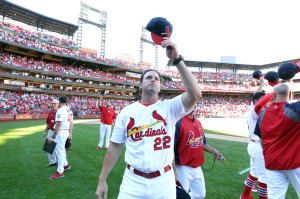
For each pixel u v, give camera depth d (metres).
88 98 35.78
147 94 1.95
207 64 52.41
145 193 1.76
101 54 44.19
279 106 2.56
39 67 30.39
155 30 1.63
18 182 4.49
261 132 2.79
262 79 4.02
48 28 38.47
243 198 3.72
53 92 31.55
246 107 44.38
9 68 27.80
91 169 5.48
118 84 42.41
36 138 10.12
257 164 3.56
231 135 13.59
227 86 48.16
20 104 25.45
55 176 4.78
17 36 29.78
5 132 12.12
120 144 2.07
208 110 42.06
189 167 2.95
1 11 31.58
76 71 35.59
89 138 10.66
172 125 1.92
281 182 2.54
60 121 4.80
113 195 3.92
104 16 44.53
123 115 1.98
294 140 2.43
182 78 1.68
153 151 1.78
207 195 3.97
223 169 5.65
